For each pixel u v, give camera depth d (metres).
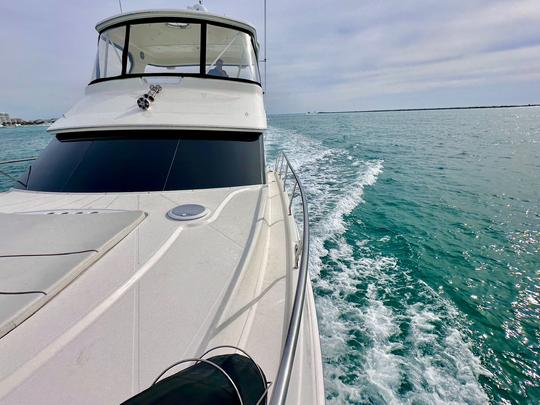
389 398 2.68
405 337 3.44
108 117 3.31
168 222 2.21
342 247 5.50
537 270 5.18
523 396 2.93
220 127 3.30
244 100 3.82
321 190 8.84
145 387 1.12
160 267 1.71
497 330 3.83
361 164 12.94
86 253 1.68
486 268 5.22
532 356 3.43
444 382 2.91
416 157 15.60
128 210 2.46
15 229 1.89
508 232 6.64
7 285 1.41
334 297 4.04
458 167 13.35
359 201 8.17
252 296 1.77
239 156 3.26
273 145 17.75
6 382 1.08
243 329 1.53
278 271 2.08
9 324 1.25
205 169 3.09
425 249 5.71
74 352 1.20
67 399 1.06
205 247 1.92
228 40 4.35
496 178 11.39
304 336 1.69
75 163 3.11
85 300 1.43
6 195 2.90
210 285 1.59
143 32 4.37
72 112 3.62
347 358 3.07
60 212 2.42
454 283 4.73
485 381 3.04
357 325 3.54
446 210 7.92
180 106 3.51
